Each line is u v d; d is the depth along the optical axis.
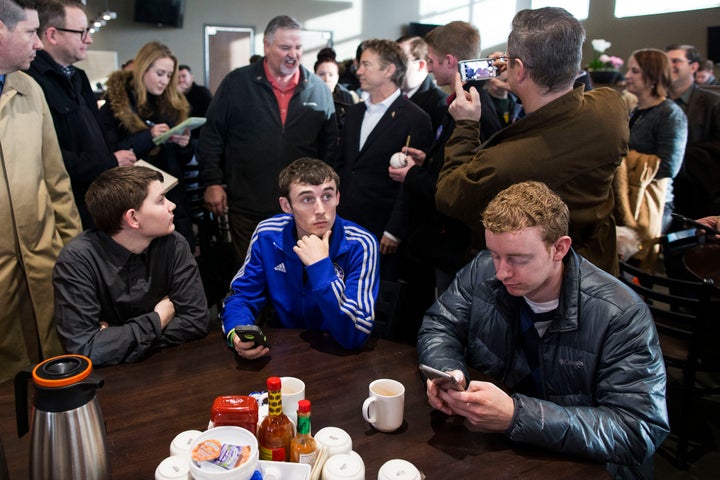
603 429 1.08
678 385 2.25
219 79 8.28
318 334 1.60
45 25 2.19
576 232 1.57
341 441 1.00
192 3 7.88
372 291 1.64
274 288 1.72
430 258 2.19
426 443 1.11
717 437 2.29
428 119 2.57
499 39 9.79
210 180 2.92
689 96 4.07
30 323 1.97
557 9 1.45
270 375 1.36
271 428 0.95
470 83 2.02
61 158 2.04
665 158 3.06
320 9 8.60
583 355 1.22
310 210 1.54
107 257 1.58
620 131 1.50
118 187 1.51
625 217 2.98
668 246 2.68
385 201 2.61
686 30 8.55
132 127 2.77
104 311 1.62
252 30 8.30
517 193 1.17
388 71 2.52
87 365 0.88
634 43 9.30
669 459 2.15
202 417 1.18
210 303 2.72
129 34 7.62
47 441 0.85
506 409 1.08
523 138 1.51
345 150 2.72
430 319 1.48
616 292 1.21
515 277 1.15
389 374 1.37
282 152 2.84
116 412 1.20
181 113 3.06
